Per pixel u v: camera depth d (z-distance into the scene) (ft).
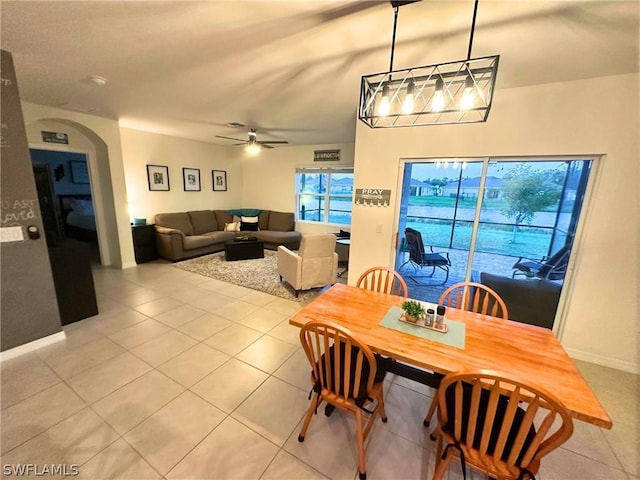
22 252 7.55
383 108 5.13
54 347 8.17
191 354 8.06
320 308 6.26
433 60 6.90
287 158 22.77
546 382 4.06
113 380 6.89
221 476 4.75
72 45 6.51
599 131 7.38
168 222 18.33
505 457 3.81
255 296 12.39
